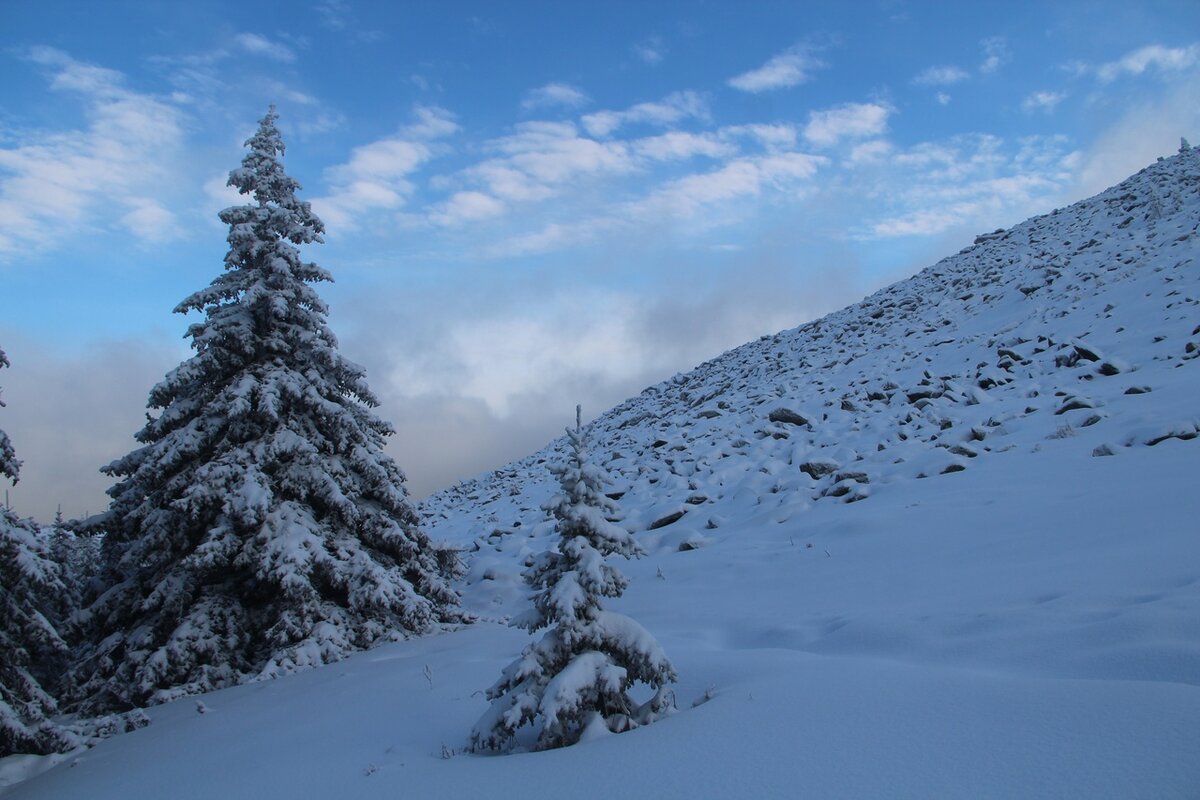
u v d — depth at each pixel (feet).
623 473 78.69
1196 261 76.54
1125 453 39.06
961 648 19.95
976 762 12.46
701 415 99.55
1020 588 24.18
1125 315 70.23
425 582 42.42
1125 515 29.27
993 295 103.81
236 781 19.01
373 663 33.55
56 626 37.19
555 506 19.76
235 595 38.09
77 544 50.93
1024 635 19.66
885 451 53.01
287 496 39.17
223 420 38.34
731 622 29.32
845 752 13.66
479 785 15.53
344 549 38.73
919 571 29.63
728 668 21.66
